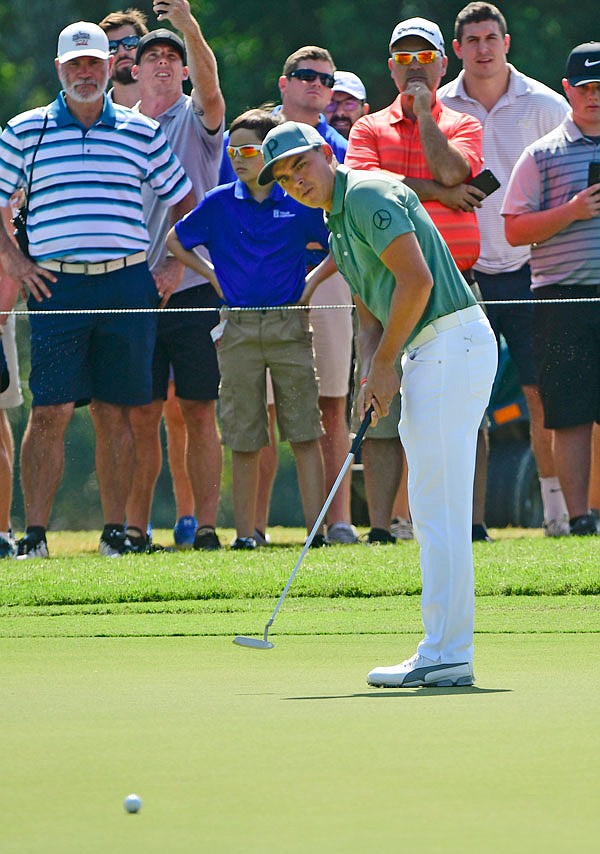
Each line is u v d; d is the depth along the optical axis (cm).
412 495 1791
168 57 3278
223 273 3086
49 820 1074
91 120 2984
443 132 3030
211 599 2512
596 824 1052
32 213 2983
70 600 2481
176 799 1136
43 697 1636
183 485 3581
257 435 3112
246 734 1405
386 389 1783
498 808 1099
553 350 3158
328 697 1638
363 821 1063
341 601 2497
